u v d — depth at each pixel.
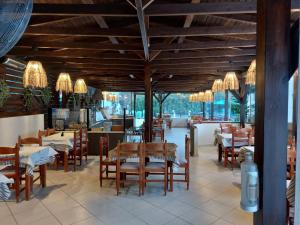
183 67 6.37
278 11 1.27
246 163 1.35
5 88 4.94
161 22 4.10
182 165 3.95
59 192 3.81
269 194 1.31
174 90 15.12
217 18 3.77
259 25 1.36
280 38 1.27
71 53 4.97
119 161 3.72
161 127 10.29
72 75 7.96
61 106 8.38
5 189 2.73
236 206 3.28
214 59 5.69
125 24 3.87
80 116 7.93
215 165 5.55
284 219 1.32
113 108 18.97
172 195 3.68
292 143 3.50
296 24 1.26
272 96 1.28
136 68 6.48
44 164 4.05
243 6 2.75
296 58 1.26
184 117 17.91
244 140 5.21
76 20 3.86
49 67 6.27
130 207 3.25
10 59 5.14
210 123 8.57
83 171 5.03
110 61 5.80
